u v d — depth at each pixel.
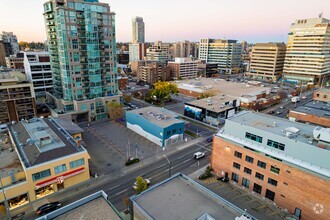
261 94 131.00
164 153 65.56
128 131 82.44
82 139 74.69
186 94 142.62
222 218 28.59
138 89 155.88
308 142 40.03
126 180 52.41
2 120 84.81
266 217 41.00
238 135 49.62
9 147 55.41
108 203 29.69
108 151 66.31
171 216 28.78
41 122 67.81
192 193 33.47
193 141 74.19
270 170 43.75
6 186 42.16
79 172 50.16
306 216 39.66
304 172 38.62
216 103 99.75
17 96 85.88
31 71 110.25
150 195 32.88
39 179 45.53
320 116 69.56
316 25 177.50
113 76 99.88
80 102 89.44
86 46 89.00
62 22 81.38
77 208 28.78
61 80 94.50
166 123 71.75
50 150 49.25
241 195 47.06
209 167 55.78
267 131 44.97
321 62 180.50
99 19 90.19
